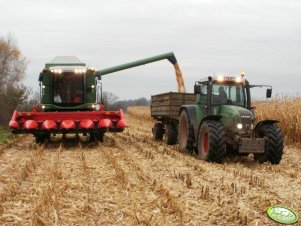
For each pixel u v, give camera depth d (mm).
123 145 14055
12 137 17328
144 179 7895
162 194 6738
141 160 10578
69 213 5715
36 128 12938
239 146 9977
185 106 12266
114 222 5422
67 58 15406
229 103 11094
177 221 5484
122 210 5895
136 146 13617
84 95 14719
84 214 5703
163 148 12805
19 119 13156
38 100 14938
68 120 13188
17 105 25047
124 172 8219
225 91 11125
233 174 8711
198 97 11953
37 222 5180
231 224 5449
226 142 10641
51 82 14570
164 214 5711
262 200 6461
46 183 7523
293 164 10617
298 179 8391
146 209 5949
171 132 14305
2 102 24922
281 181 8133
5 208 5891
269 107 17156
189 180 7551
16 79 46531
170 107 13969
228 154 11570
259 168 9734
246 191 7137
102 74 17312
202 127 10750
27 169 8594
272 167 9688
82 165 9531
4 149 12914
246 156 11719
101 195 6695
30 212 5711
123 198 6520
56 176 8070
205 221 5551
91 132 13492
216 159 10234
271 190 7277
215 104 11047
